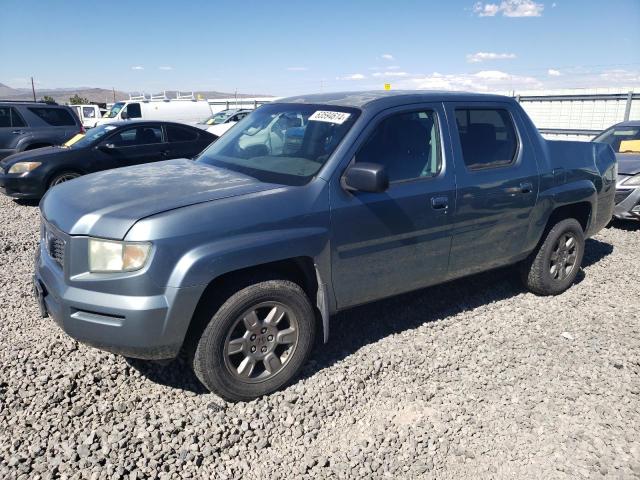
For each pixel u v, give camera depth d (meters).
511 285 5.36
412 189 3.82
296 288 3.36
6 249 6.49
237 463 2.82
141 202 3.13
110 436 2.88
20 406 3.13
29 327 4.18
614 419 3.25
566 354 4.01
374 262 3.73
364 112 3.76
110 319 2.95
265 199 3.26
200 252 2.97
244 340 3.24
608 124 15.69
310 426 3.13
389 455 2.91
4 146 12.37
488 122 4.46
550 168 4.77
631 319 4.64
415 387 3.54
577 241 5.17
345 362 3.78
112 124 10.55
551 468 2.85
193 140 11.20
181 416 3.11
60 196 3.49
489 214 4.30
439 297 5.00
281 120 4.20
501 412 3.30
